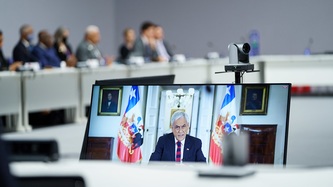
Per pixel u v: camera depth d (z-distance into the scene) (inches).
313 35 859.4
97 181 97.3
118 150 147.6
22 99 494.6
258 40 871.7
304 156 340.5
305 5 859.4
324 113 560.7
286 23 866.1
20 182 86.4
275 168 104.7
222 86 146.9
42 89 510.3
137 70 603.5
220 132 145.3
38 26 730.8
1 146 75.6
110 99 149.4
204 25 896.9
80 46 599.5
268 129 144.7
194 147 145.7
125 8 904.3
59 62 565.0
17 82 490.0
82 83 547.8
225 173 96.3
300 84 680.4
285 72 679.1
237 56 198.5
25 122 496.4
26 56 538.0
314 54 741.9
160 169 106.6
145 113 148.1
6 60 530.6
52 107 519.8
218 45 894.4
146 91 148.7
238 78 196.4
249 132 144.9
